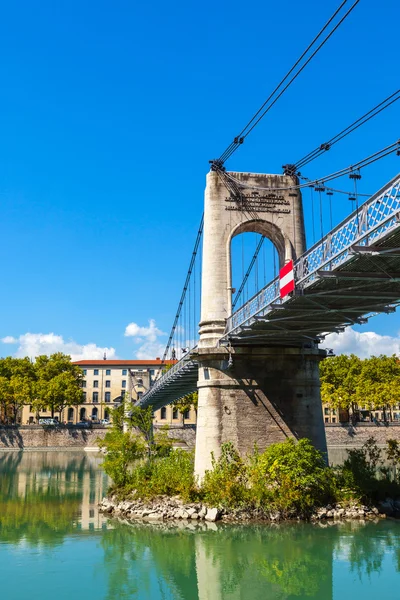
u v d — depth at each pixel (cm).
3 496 4022
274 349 3170
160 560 2288
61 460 7350
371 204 1652
